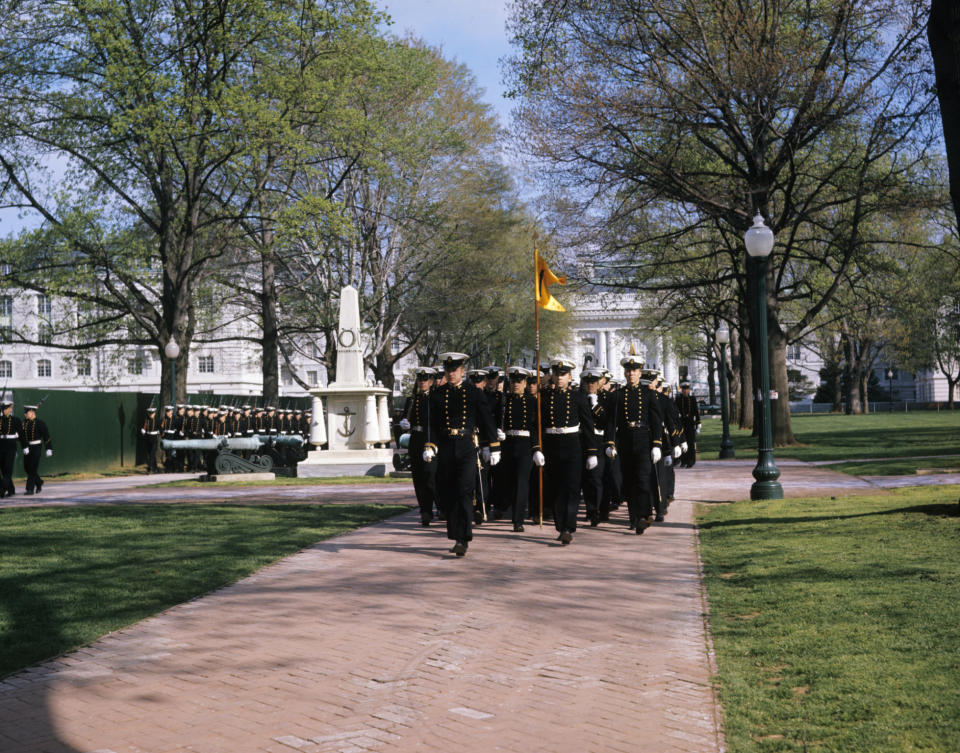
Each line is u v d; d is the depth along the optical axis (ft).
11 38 102.37
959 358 239.71
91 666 22.40
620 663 22.12
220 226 109.91
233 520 49.75
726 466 84.79
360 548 39.78
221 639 24.81
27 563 36.35
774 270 111.45
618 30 95.71
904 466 72.64
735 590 29.09
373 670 21.88
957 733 16.26
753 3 98.48
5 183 105.19
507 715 18.69
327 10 106.01
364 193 138.31
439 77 144.56
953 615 23.57
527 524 47.42
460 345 174.70
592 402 47.26
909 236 134.10
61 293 106.11
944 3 37.76
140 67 97.40
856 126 95.50
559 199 102.78
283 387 309.01
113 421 120.78
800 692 19.22
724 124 98.37
